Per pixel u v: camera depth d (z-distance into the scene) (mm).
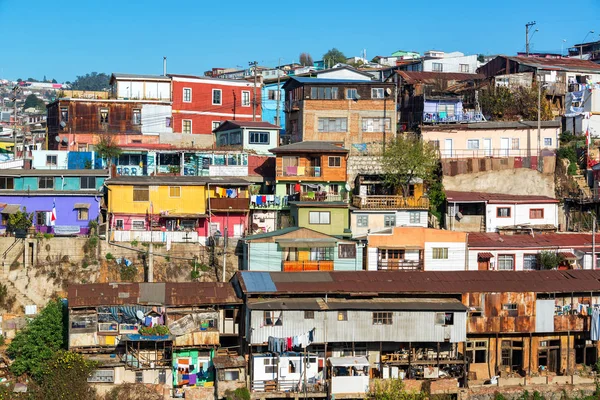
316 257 64625
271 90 98125
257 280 59031
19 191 67875
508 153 80438
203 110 86688
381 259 65438
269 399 55250
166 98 85188
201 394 54344
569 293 61531
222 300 57062
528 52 106250
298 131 81875
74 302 55438
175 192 69125
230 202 69312
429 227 71875
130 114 83250
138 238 65812
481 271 63031
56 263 62875
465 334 58375
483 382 59031
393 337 57531
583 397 58375
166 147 78438
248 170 77562
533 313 60281
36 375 54781
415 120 88438
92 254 63750
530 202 73375
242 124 79625
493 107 87312
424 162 73875
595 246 68875
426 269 65938
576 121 86000
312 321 56562
